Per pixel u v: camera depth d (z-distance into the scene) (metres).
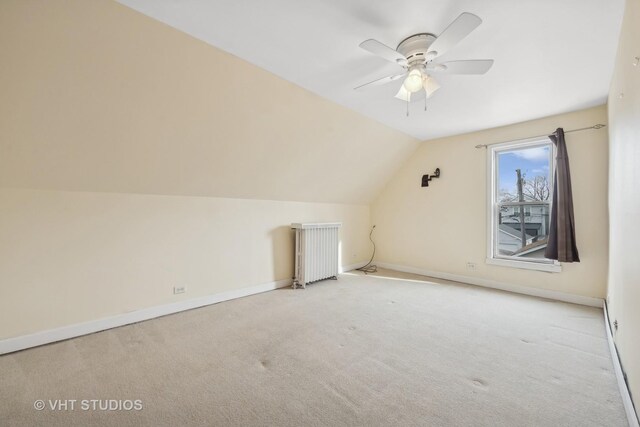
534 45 2.01
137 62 1.93
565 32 1.87
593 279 3.14
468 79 2.52
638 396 1.33
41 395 1.61
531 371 1.87
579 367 1.92
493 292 3.66
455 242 4.26
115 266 2.60
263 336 2.37
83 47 1.73
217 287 3.29
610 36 1.90
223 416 1.45
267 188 3.65
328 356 2.05
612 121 2.47
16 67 1.66
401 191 4.92
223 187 3.26
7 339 2.10
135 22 1.74
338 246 4.50
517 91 2.76
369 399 1.59
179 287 2.99
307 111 2.99
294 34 1.92
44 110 1.88
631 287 1.57
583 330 2.50
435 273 4.48
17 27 1.54
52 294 2.29
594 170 3.12
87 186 2.42
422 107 3.16
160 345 2.21
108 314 2.55
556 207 3.27
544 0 1.58
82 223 2.43
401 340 2.30
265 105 2.69
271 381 1.75
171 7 1.66
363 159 4.19
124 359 2.00
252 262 3.62
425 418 1.45
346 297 3.45
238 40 1.99
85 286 2.44
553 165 3.43
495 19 1.74
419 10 1.68
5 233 2.11
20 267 2.16
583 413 1.49
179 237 3.00
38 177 2.18
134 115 2.20
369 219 5.36
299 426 1.39
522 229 3.79
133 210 2.70
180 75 2.12
